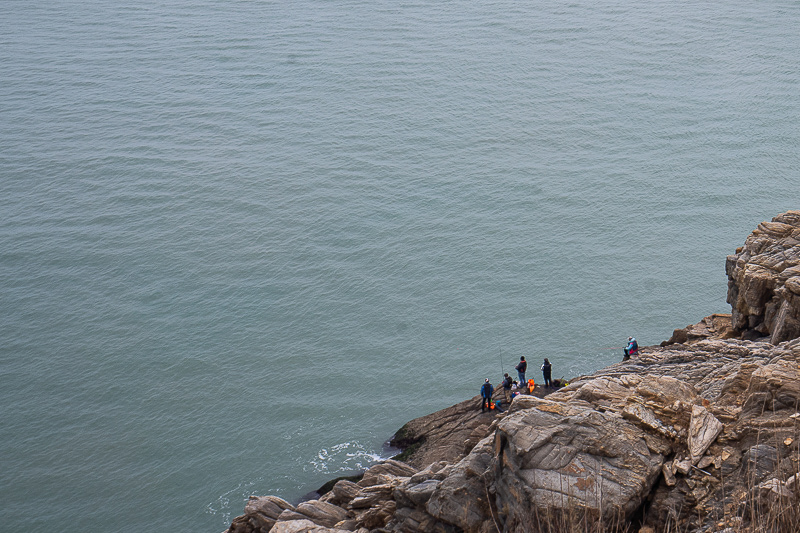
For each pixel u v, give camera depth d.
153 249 110.75
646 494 14.01
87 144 152.62
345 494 22.03
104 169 140.50
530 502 13.93
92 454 66.56
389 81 187.25
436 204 124.50
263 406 73.44
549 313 91.44
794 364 16.38
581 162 139.38
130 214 122.56
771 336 30.11
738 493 13.48
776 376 15.73
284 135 157.38
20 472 64.19
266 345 85.56
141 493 60.91
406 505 16.98
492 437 16.75
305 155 146.50
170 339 86.88
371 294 97.44
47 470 64.50
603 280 98.81
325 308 93.81
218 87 187.88
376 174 137.00
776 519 11.20
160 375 79.81
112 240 113.25
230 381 78.19
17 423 71.25
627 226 114.50
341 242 112.12
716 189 125.06
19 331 88.56
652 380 17.09
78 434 69.62
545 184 130.50
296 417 71.44
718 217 115.88
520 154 144.50
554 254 106.56
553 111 165.62
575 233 112.62
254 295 97.56
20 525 57.69
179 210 123.94
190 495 60.56
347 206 124.12
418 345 84.88
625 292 95.88
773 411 15.15
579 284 98.06
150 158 145.62
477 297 95.62
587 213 119.19
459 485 15.82
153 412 72.94
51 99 179.38
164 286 100.06
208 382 78.12
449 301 94.81
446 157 143.62
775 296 30.34
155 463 64.88
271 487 60.81
